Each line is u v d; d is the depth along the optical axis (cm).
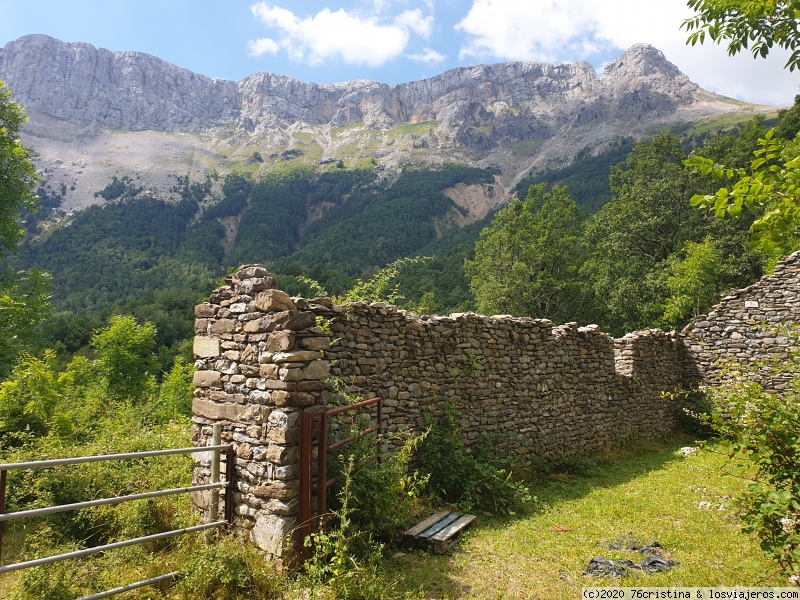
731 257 2150
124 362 1717
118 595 375
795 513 360
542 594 415
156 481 564
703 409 1356
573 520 614
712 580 425
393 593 402
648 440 1258
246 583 398
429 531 526
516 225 2953
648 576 442
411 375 701
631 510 654
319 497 443
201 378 527
